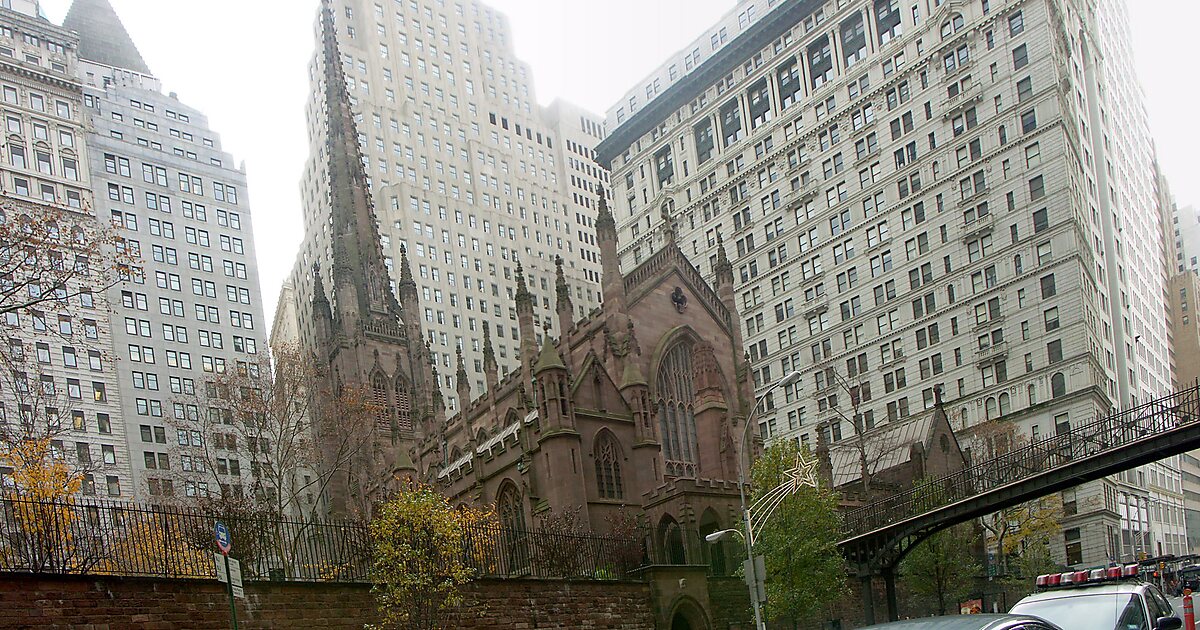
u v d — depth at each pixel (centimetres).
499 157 19775
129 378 12688
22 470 4822
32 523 3381
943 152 11731
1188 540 16500
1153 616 2094
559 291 8700
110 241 4625
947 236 11606
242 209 14950
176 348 13388
